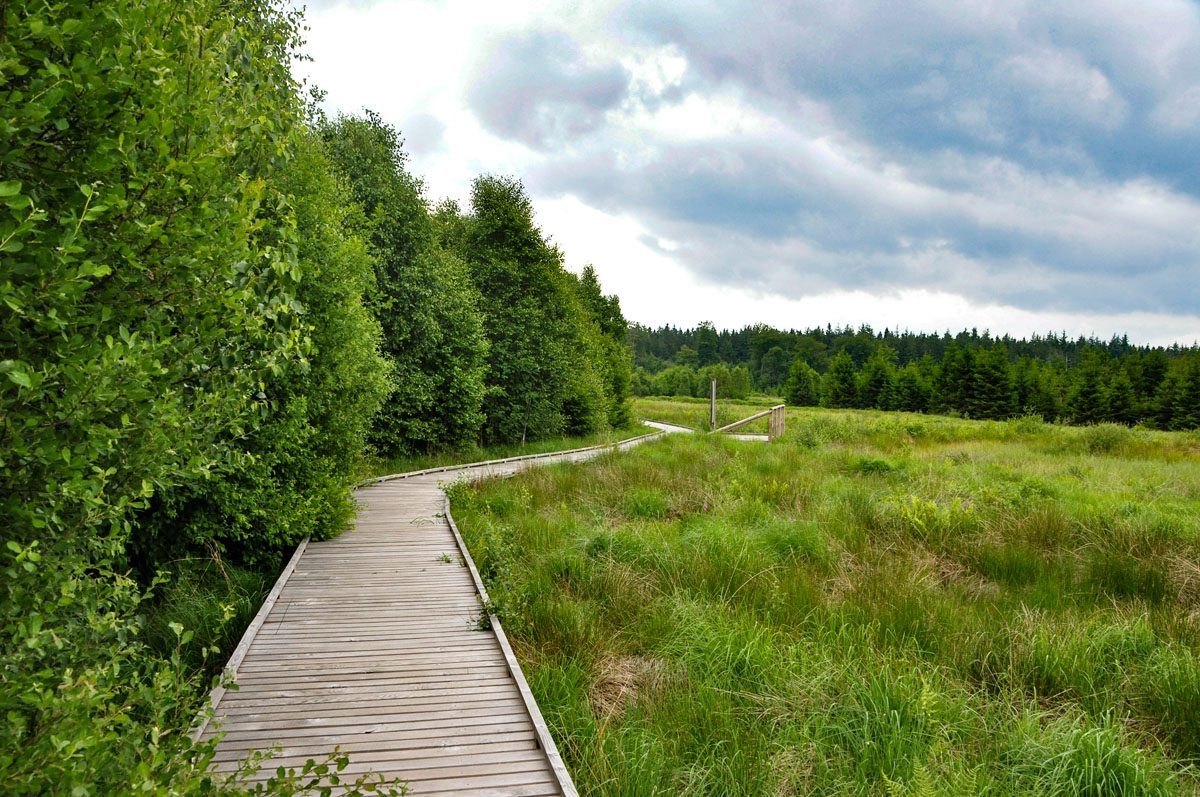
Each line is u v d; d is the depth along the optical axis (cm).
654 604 659
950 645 592
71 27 192
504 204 2345
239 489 680
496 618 586
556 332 2523
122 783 208
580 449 2269
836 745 446
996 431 2480
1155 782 400
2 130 183
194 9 278
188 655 513
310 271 746
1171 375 4984
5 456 205
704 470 1416
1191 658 547
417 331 1756
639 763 413
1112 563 772
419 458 1819
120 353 206
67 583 230
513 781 352
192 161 248
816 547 822
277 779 243
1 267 192
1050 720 488
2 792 172
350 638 549
